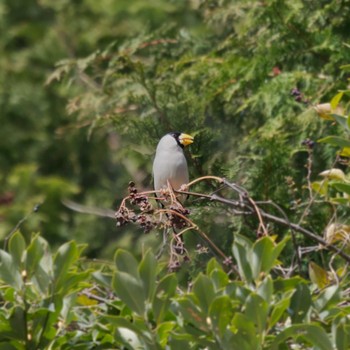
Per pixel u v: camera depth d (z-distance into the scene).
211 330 5.71
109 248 14.56
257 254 5.95
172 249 6.50
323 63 11.72
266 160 10.62
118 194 14.52
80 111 14.55
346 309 6.25
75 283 6.17
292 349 6.28
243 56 12.35
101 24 18.09
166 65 12.62
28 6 18.58
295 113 11.39
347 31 11.44
